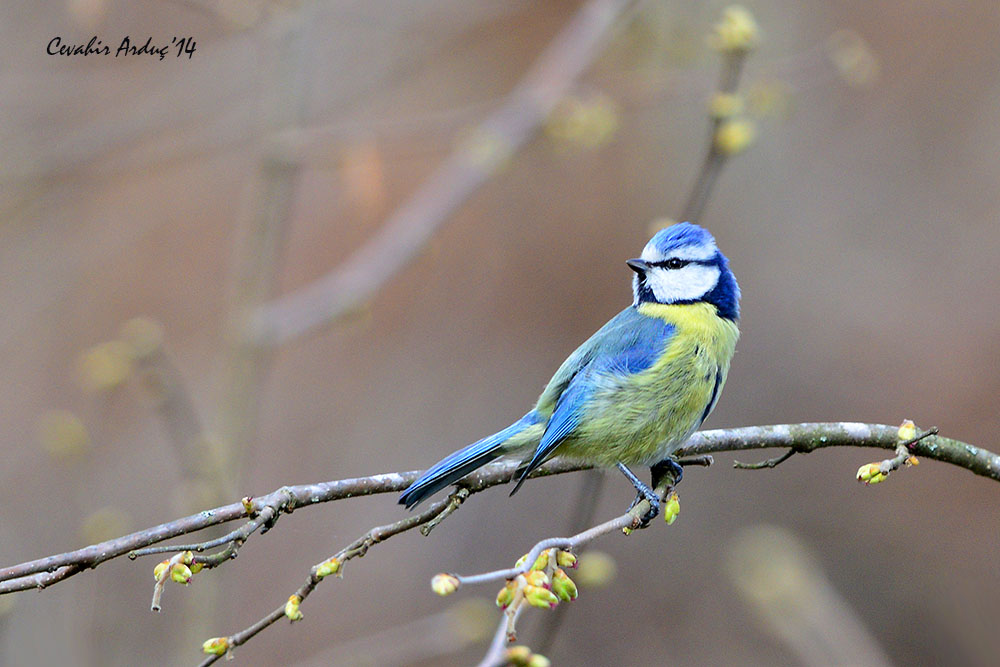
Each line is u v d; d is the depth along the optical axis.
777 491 13.78
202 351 13.92
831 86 15.29
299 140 11.00
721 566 13.34
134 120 12.84
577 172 15.12
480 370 14.64
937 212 14.74
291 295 14.09
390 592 13.38
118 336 13.98
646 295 7.66
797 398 14.04
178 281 14.47
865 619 12.73
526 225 15.17
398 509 14.00
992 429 13.30
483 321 14.93
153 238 14.62
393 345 14.98
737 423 14.05
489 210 15.27
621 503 13.86
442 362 14.76
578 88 11.90
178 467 12.85
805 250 14.80
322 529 13.78
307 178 14.88
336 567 5.16
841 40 11.17
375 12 13.70
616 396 7.04
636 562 13.54
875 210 14.92
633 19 12.20
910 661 12.61
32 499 12.61
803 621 11.12
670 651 12.87
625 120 15.05
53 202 13.78
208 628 9.97
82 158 12.52
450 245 15.23
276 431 14.34
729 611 13.09
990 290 14.11
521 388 14.45
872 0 15.19
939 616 12.71
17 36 13.80
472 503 14.09
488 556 13.70
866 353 14.06
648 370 7.08
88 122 13.55
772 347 14.36
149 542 5.23
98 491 12.68
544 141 14.20
